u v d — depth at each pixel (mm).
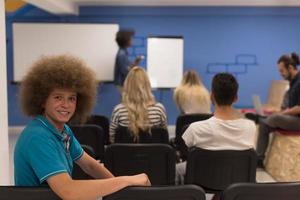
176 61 6211
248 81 6465
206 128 2227
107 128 3551
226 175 2240
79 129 2920
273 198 1299
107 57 6195
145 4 6137
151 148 2377
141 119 2756
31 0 4648
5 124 2061
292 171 3580
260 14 6254
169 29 6344
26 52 6098
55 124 1344
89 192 1190
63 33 6105
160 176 2455
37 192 1189
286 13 6219
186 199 1259
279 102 5160
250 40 6379
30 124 1301
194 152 2215
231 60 6426
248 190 1289
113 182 1230
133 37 6324
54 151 1234
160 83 6234
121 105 2822
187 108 3703
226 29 6352
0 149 2010
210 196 2426
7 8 6125
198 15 6305
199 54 6406
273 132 4039
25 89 1344
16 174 1281
